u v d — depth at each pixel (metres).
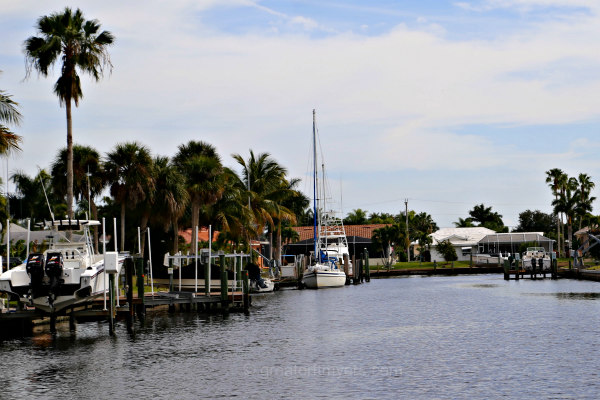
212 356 29.28
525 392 22.59
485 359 27.91
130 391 23.36
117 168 57.81
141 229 61.31
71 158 45.66
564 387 23.12
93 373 26.02
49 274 31.20
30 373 26.11
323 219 85.50
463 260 126.81
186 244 75.12
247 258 64.62
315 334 35.62
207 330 37.22
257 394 22.84
